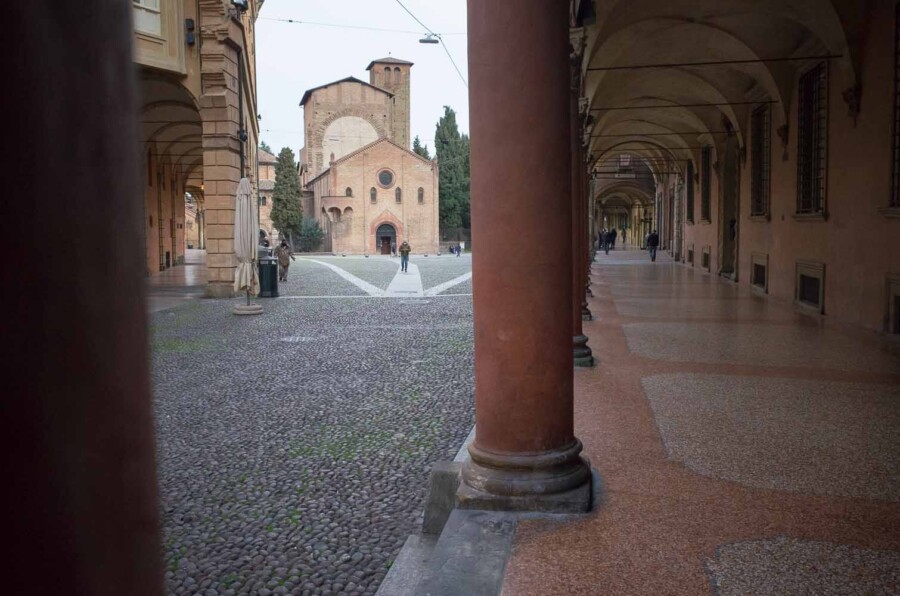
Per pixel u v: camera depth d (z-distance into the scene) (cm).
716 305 1480
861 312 1151
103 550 56
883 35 1066
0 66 48
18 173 49
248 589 388
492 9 386
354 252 6706
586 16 852
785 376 761
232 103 2119
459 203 8025
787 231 1563
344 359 1070
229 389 868
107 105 56
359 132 7694
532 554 346
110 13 56
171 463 594
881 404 636
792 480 445
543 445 405
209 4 2033
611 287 1939
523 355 400
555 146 393
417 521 473
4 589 50
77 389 54
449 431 671
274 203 6756
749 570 325
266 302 1983
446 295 2202
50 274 51
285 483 546
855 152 1170
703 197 2712
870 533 365
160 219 3372
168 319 1592
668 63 1700
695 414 608
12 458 50
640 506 405
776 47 1497
